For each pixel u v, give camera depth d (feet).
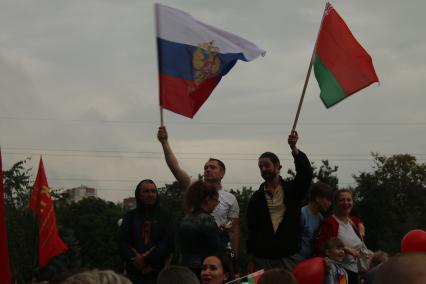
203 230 29.53
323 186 37.22
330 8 36.29
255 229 34.78
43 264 58.49
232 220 36.70
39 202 59.21
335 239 33.71
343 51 35.91
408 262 8.84
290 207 34.09
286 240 33.81
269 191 34.53
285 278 20.81
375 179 259.39
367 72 35.68
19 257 133.28
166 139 35.60
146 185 34.73
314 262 30.91
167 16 37.04
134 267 34.06
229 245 35.14
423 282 8.68
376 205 252.21
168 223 34.81
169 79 36.42
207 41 37.09
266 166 34.09
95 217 304.71
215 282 26.40
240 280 27.43
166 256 34.40
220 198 36.29
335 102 35.70
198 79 36.78
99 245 301.63
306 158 33.55
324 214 38.45
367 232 253.03
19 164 151.94
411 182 298.35
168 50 36.65
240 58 37.22
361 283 36.22
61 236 208.33
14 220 135.44
